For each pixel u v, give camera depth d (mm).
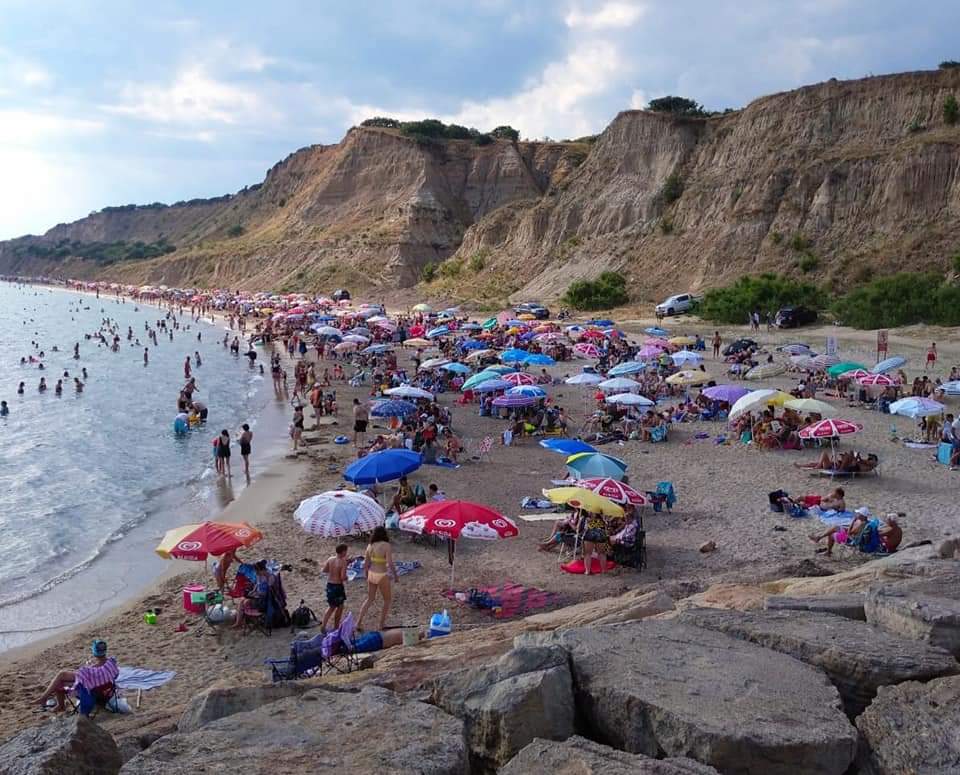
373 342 67312
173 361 68812
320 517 16922
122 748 6547
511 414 36969
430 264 122125
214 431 38219
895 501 21766
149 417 42406
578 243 97312
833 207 73375
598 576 17281
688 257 82312
